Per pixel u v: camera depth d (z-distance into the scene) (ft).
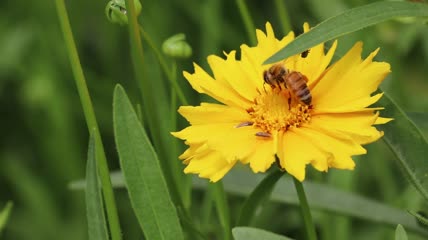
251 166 1.20
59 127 1.96
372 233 1.83
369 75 1.24
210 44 1.91
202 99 1.92
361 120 1.22
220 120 1.26
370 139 1.20
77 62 1.23
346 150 1.20
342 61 1.26
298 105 1.26
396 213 1.49
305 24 1.29
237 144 1.23
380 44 1.75
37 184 1.97
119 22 1.38
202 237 1.40
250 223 1.35
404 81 1.90
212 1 1.92
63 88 2.01
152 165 1.25
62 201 1.98
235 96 1.29
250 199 1.34
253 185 1.57
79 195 1.94
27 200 1.96
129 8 1.31
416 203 1.66
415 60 1.99
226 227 1.44
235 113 1.27
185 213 1.42
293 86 1.24
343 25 1.21
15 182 1.98
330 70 1.27
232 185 1.58
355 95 1.25
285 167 1.20
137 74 1.35
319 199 1.52
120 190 1.90
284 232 1.85
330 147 1.21
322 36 1.21
